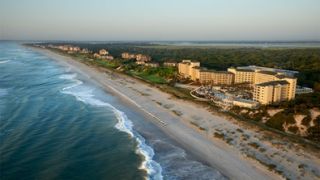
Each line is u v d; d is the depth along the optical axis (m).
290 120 83.50
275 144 70.25
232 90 134.62
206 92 129.75
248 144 70.88
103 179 54.34
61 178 54.41
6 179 53.31
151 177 55.22
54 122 87.00
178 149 68.56
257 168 59.34
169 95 124.56
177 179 54.75
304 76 156.88
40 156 63.31
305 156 63.88
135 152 66.50
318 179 54.69
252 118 92.50
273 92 105.94
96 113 97.75
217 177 55.78
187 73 174.38
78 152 65.94
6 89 133.62
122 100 117.31
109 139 74.31
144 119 92.38
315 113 83.75
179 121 90.19
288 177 55.41
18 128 80.75
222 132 79.50
